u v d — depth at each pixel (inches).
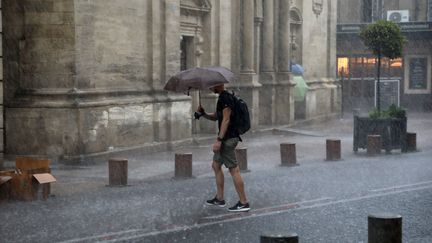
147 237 338.0
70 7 660.7
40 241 329.7
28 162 477.7
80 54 669.3
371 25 871.1
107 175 587.2
